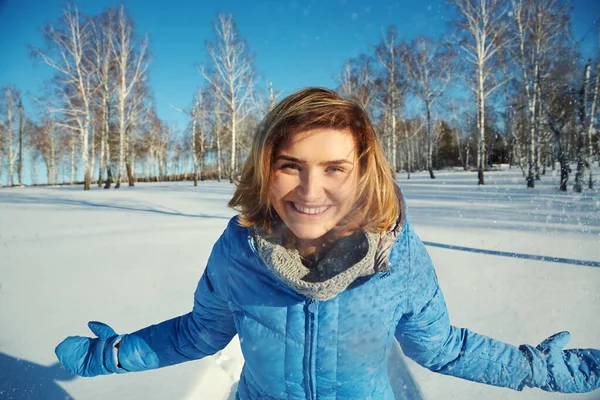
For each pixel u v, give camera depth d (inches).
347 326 35.0
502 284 117.4
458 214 291.6
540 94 553.6
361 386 36.7
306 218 32.7
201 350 44.1
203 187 837.8
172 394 65.0
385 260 33.9
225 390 73.8
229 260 38.1
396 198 35.7
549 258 149.7
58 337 86.7
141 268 146.3
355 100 34.8
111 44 786.2
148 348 43.4
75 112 745.6
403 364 74.2
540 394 62.1
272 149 32.7
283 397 37.6
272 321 36.3
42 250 183.0
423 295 37.2
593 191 449.7
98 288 121.7
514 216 275.3
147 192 652.1
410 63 927.0
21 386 67.4
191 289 118.8
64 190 764.6
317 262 37.2
